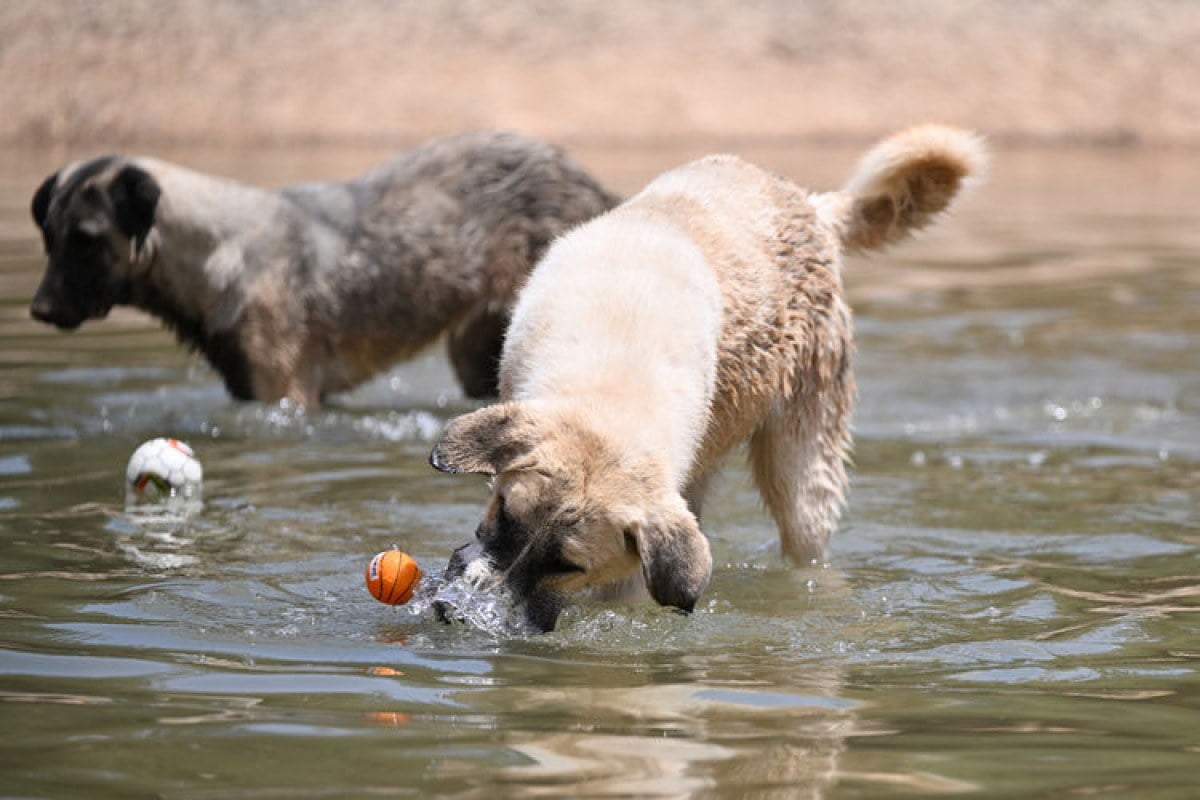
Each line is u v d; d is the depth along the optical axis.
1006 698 7.84
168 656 8.26
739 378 10.05
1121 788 6.52
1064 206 33.19
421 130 40.22
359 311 15.27
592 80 43.03
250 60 41.22
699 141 41.94
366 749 6.87
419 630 8.78
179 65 40.47
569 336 9.07
